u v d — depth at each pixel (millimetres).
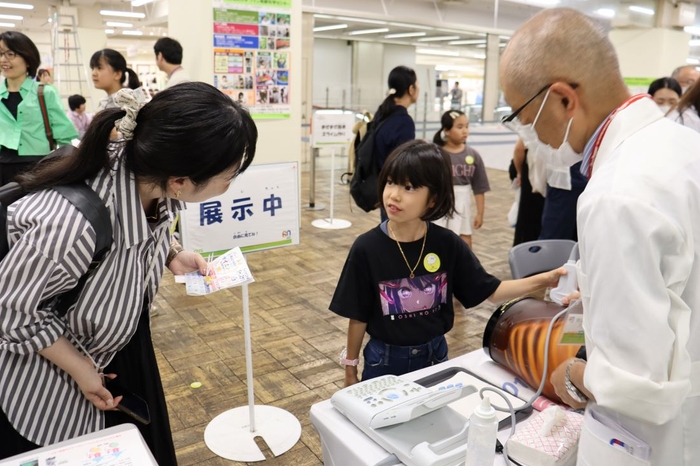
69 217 914
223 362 2584
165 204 1114
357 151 3264
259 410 2158
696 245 740
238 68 4320
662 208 711
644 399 701
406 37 12914
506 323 1260
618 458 795
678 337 719
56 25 9641
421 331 1529
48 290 935
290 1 4469
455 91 12383
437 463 898
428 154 1411
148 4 10984
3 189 997
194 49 4258
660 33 10250
